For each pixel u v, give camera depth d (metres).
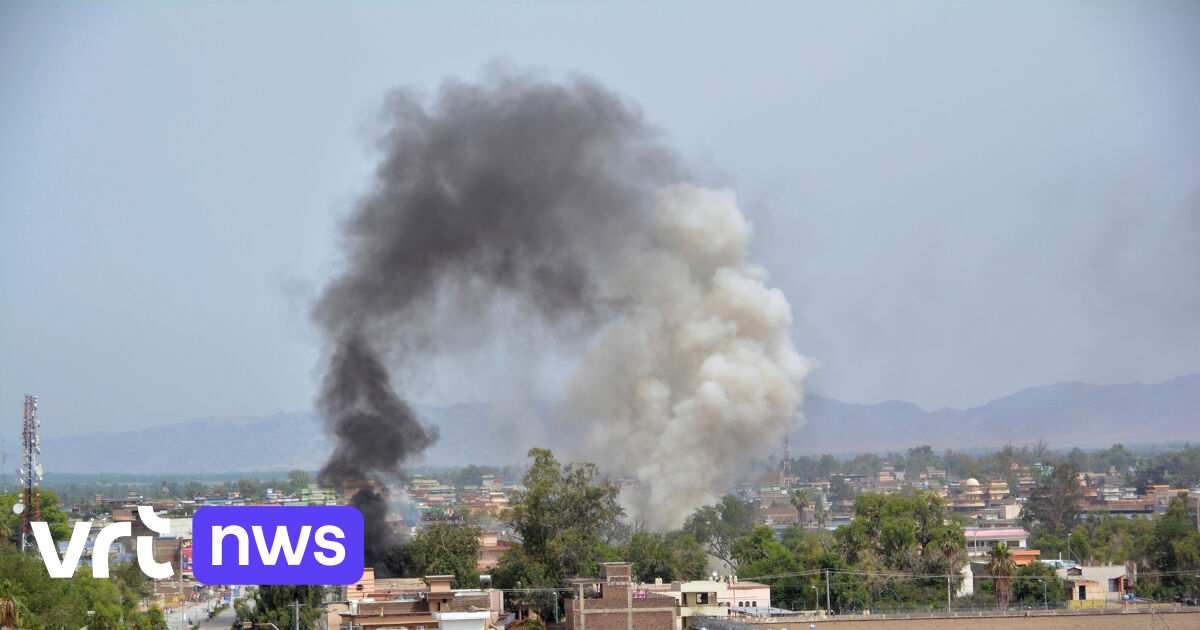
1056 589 91.38
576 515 90.50
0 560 71.69
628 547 98.56
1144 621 69.19
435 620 63.59
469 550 96.88
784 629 65.44
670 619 63.50
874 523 102.31
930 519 101.00
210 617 96.81
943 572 96.25
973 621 67.81
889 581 94.12
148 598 105.62
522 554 89.25
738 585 80.12
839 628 66.56
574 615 62.62
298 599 74.00
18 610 65.00
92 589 79.31
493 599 71.69
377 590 78.12
